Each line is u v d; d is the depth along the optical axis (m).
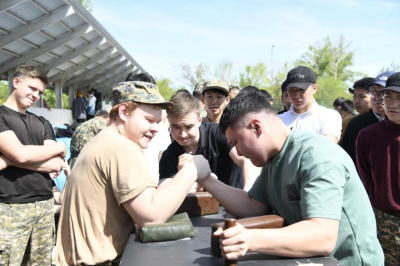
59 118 13.67
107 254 1.72
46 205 3.30
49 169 3.22
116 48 14.57
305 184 1.53
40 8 7.91
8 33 8.36
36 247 3.28
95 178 1.72
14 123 3.14
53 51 11.33
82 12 9.10
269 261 1.40
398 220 2.92
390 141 2.95
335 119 3.79
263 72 35.88
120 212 1.76
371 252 1.69
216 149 2.64
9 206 3.07
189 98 2.50
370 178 3.16
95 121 4.31
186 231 1.65
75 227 1.76
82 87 18.81
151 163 3.48
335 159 1.54
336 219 1.45
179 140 2.55
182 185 1.74
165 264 1.37
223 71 33.12
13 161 3.04
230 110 1.67
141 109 1.77
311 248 1.40
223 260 1.40
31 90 3.18
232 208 1.97
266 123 1.63
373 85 3.79
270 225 1.58
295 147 1.63
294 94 3.80
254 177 2.34
